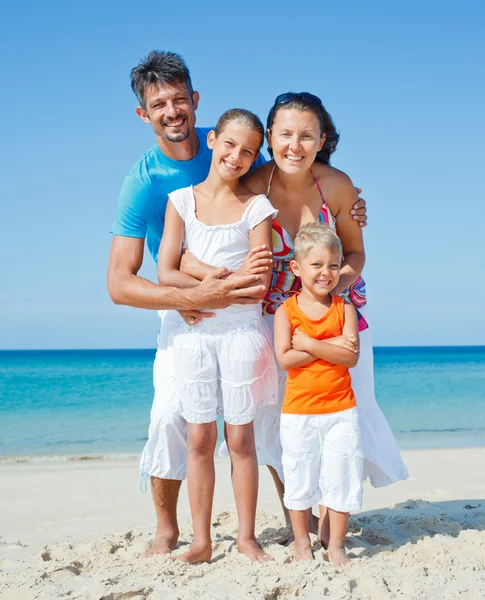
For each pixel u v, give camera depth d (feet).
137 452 38.55
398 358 202.18
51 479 27.68
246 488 12.21
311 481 11.89
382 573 11.03
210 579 11.04
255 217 12.46
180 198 12.75
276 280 13.29
